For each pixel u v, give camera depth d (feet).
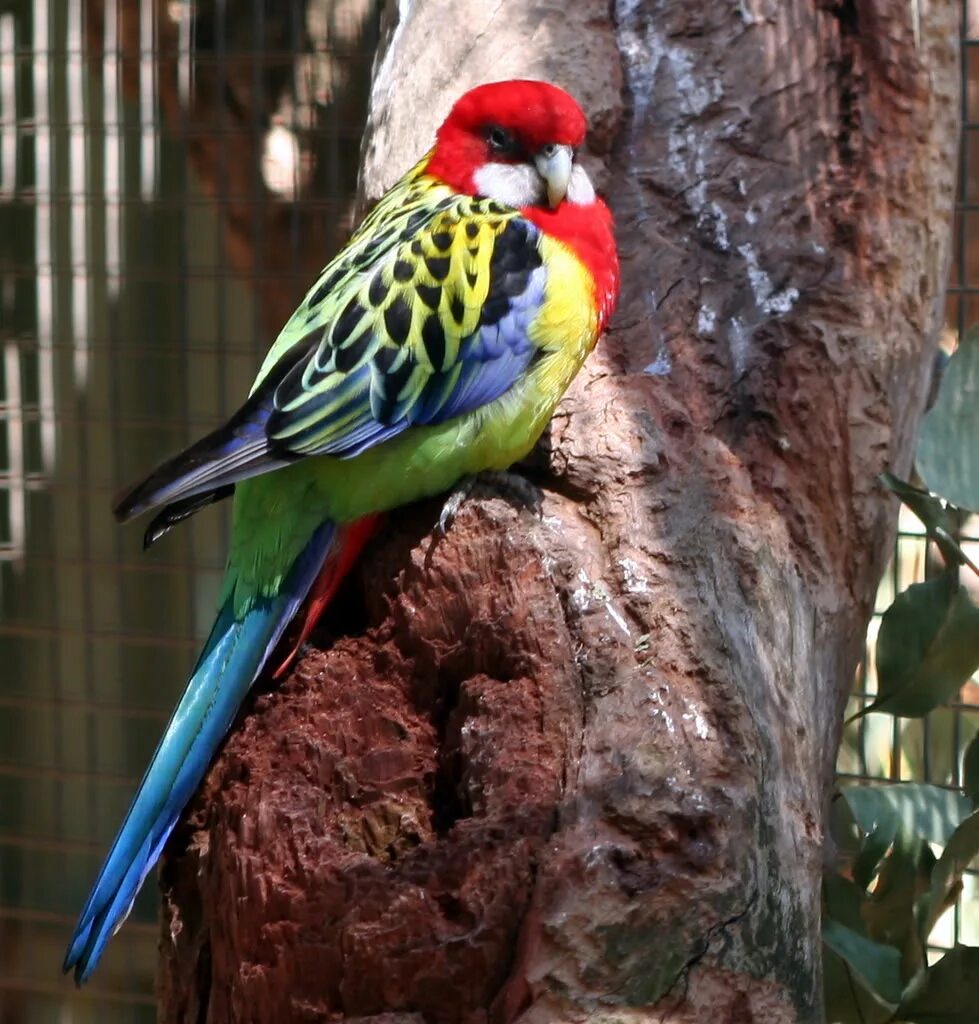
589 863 7.36
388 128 11.86
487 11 11.74
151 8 18.02
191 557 19.31
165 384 19.43
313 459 9.53
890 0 11.27
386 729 9.01
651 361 10.69
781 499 10.44
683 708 8.29
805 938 8.25
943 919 15.23
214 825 8.77
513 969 7.29
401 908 7.41
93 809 18.89
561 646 8.65
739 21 11.44
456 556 9.37
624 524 9.32
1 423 19.51
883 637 10.57
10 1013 19.39
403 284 9.80
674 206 11.23
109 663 19.76
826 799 10.44
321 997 7.57
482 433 9.71
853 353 10.76
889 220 11.13
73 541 19.67
